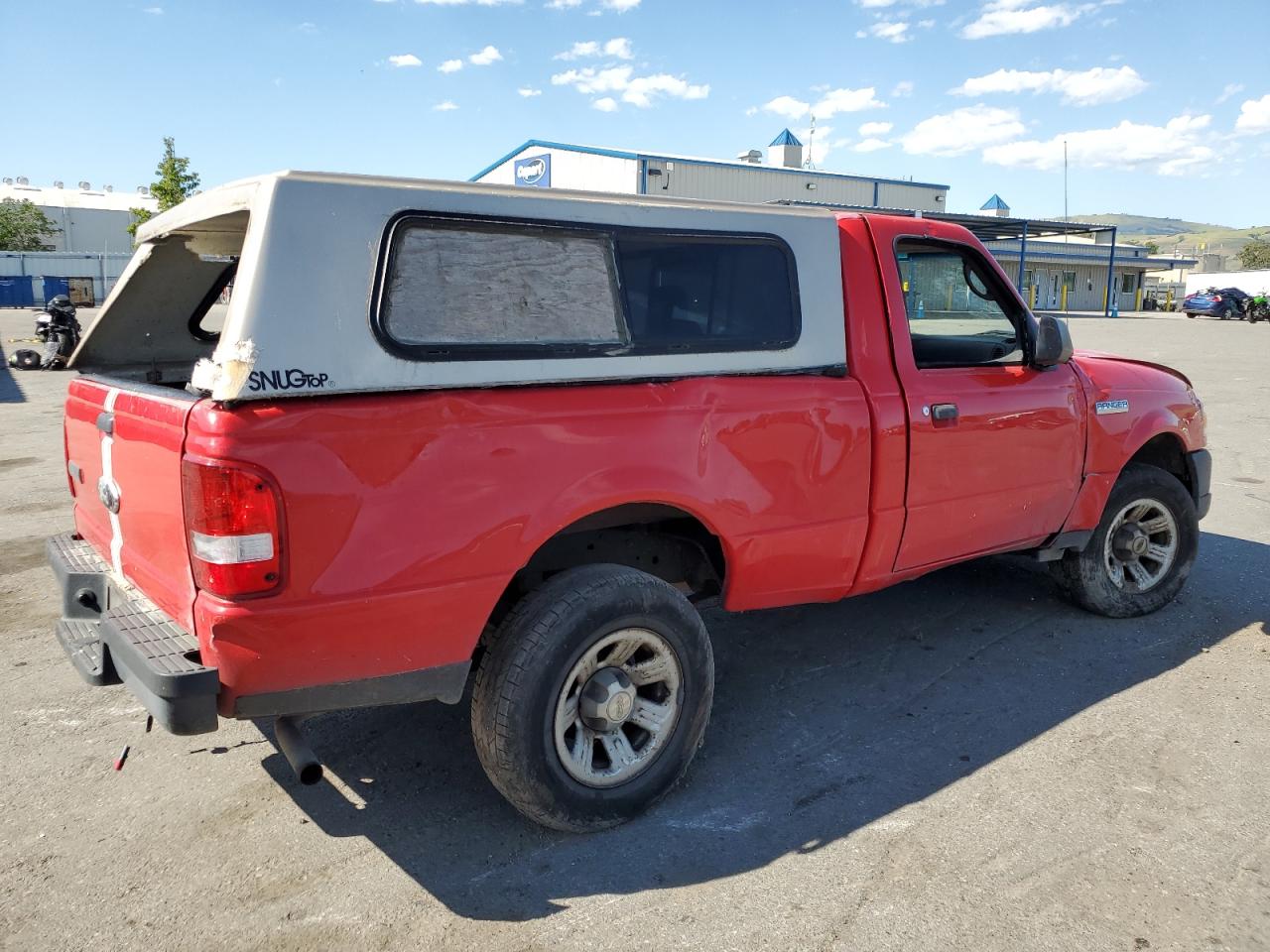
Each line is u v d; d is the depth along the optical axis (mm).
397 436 2629
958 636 4891
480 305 2816
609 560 3666
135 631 2729
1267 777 3494
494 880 2916
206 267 4047
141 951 2592
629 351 3113
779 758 3678
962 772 3559
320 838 3133
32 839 3113
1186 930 2674
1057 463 4496
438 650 2787
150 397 2814
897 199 42281
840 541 3717
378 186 2672
